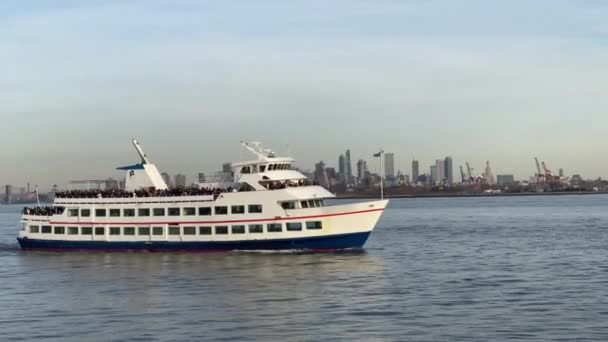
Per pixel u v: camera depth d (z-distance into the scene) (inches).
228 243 5073.8
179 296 3491.6
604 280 3823.8
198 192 5201.8
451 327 2743.6
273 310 3105.3
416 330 2704.2
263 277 4030.5
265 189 5032.0
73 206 5506.9
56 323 2942.9
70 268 4628.4
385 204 5007.4
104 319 2994.6
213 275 4141.2
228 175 5236.2
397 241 6501.0
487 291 3513.8
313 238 4970.5
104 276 4229.8
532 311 3004.4
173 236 5201.8
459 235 7190.0
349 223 4975.4
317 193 5093.5
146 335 2706.7
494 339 2566.4
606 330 2659.9
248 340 2610.7
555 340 2539.4
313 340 2591.0
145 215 5275.6
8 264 4933.6
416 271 4244.6
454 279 3919.8
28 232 5753.0
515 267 4426.7
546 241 6259.8
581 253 5187.0
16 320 3019.2
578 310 3006.9
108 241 5383.9
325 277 4010.8
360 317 2933.1
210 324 2864.2
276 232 4995.1
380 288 3629.4
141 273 4301.2
